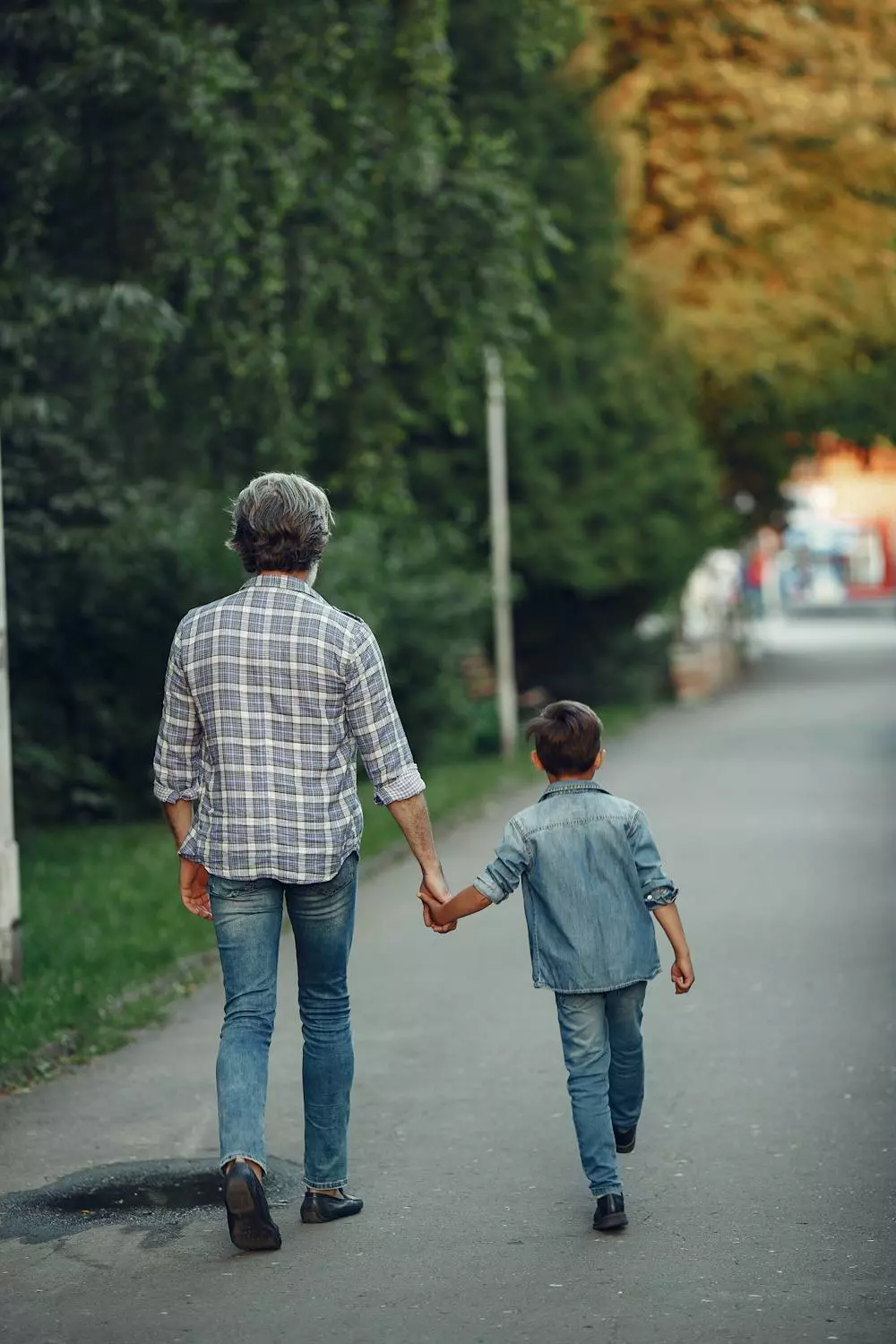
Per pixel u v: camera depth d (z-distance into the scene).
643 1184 6.82
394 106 16.06
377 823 18.12
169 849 17.00
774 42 33.66
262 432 16.31
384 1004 10.13
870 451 41.28
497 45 23.73
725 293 34.03
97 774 19.20
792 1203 6.56
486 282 17.42
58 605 18.53
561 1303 5.59
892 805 19.45
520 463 30.36
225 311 15.54
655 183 33.69
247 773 6.12
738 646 46.06
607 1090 6.49
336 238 15.88
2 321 14.16
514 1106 7.97
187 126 13.77
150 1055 9.06
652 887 6.36
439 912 6.40
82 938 11.92
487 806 20.45
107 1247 6.19
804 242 34.28
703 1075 8.45
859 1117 7.70
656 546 32.03
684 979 6.42
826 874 14.85
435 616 24.30
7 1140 7.55
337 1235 6.29
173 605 19.20
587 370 31.25
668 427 32.47
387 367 18.64
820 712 32.97
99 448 17.45
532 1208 6.56
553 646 35.62
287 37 14.74
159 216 14.38
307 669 6.13
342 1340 5.32
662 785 21.81
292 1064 8.73
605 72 33.19
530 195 18.19
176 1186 6.89
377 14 15.40
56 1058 8.91
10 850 10.38
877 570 99.44
